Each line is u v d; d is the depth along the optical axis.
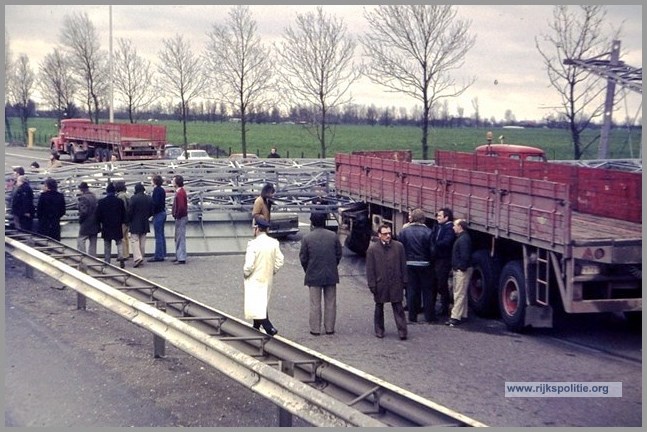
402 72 39.53
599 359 11.48
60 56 61.50
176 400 9.03
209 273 18.06
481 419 8.80
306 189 25.30
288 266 19.27
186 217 19.48
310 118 44.16
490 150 28.42
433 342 12.39
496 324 13.83
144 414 8.49
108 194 18.27
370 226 19.48
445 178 15.16
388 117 78.38
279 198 24.53
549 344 12.38
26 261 15.25
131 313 10.84
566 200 11.63
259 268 11.80
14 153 61.88
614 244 11.73
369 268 12.45
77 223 22.34
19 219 19.42
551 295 12.65
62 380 9.66
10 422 8.16
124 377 9.87
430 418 6.97
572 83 29.69
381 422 7.07
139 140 46.09
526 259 12.71
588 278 11.87
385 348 11.95
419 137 65.12
